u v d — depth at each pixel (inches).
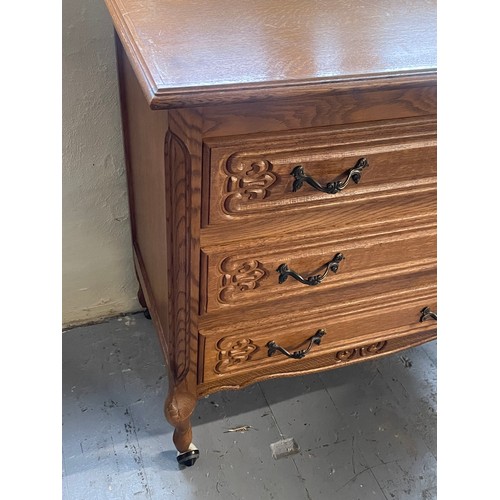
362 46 26.2
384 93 26.3
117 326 53.1
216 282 30.8
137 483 41.0
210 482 41.5
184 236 28.3
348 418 46.8
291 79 22.9
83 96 40.4
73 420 44.8
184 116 23.8
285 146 26.3
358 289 35.7
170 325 33.2
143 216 40.5
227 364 35.8
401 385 49.7
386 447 44.9
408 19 29.6
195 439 44.3
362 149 28.0
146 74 22.5
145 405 46.4
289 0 30.9
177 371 35.4
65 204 45.2
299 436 45.1
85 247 48.5
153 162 31.7
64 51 38.0
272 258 31.0
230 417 46.1
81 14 37.0
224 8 29.0
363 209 31.1
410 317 39.4
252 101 22.5
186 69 22.8
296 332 36.0
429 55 25.8
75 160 43.1
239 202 27.6
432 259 35.7
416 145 28.9
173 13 28.0
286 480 42.1
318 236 31.4
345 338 38.4
